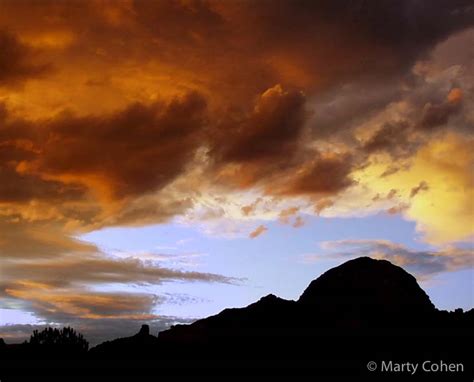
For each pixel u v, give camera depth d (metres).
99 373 46.09
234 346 49.03
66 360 47.41
